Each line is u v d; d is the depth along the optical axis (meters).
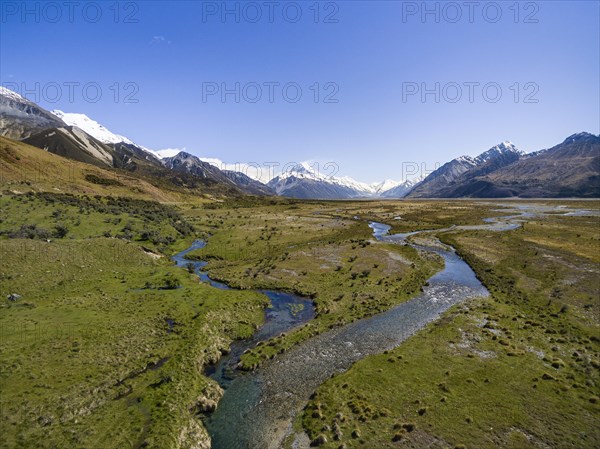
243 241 93.31
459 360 33.31
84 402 25.03
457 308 47.69
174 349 33.84
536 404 26.56
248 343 38.88
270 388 30.05
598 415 25.23
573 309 45.03
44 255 53.47
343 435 23.64
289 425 25.28
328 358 35.03
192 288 52.22
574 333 38.75
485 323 42.09
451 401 27.00
